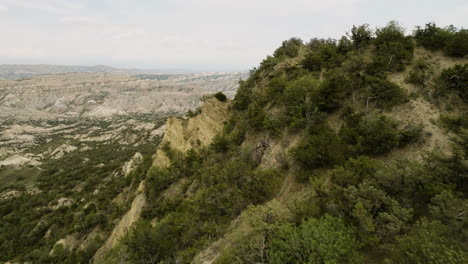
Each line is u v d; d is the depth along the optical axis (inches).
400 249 398.9
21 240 2351.1
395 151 776.9
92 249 1681.8
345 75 1192.2
